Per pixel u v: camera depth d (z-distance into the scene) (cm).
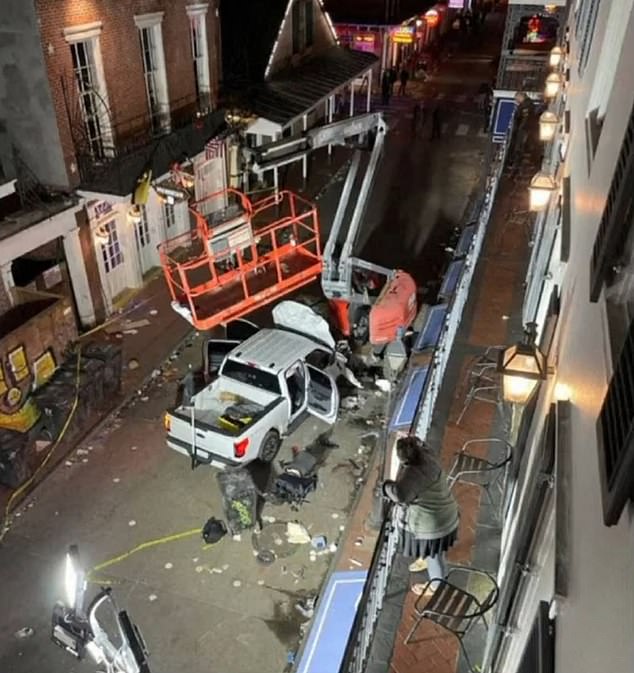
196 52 1964
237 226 1390
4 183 1379
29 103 1413
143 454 1268
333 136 1322
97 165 1543
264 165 1249
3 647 920
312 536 1100
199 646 929
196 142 1831
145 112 1723
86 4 1438
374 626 618
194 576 1029
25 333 1218
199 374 1449
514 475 704
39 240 1415
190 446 1185
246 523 1086
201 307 1344
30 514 1134
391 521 642
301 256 1535
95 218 1603
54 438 1252
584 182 591
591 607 242
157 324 1683
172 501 1164
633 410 224
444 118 3300
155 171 1639
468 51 4838
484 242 1496
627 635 187
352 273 1590
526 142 2131
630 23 461
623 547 211
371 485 1188
